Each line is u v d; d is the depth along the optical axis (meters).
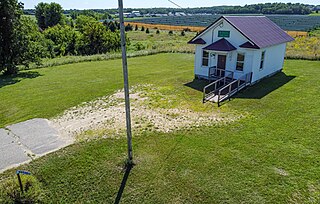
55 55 41.16
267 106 12.26
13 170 7.78
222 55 16.41
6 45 20.59
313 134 9.45
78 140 9.51
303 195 6.51
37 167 7.89
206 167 7.70
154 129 10.20
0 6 19.56
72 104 13.36
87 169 7.77
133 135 9.73
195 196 6.60
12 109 12.89
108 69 21.97
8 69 20.77
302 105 12.25
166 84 16.47
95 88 16.09
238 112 11.64
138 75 19.16
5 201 6.07
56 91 15.68
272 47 16.88
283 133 9.59
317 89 14.52
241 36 15.33
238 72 15.95
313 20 91.88
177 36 61.38
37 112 12.37
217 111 11.84
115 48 46.31
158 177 7.33
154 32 73.62
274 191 6.68
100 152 8.64
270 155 8.20
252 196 6.54
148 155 8.39
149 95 14.38
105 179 7.31
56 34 47.19
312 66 20.25
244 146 8.77
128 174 7.50
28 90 16.11
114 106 12.86
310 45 27.72
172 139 9.38
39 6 69.50
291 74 18.11
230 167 7.66
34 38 25.77
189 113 11.70
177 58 26.42
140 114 11.74
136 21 134.25
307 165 7.66
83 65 24.28
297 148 8.56
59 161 8.18
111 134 9.87
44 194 6.62
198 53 17.44
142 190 6.86
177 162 7.98
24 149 8.98
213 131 9.91
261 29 17.34
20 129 10.55
